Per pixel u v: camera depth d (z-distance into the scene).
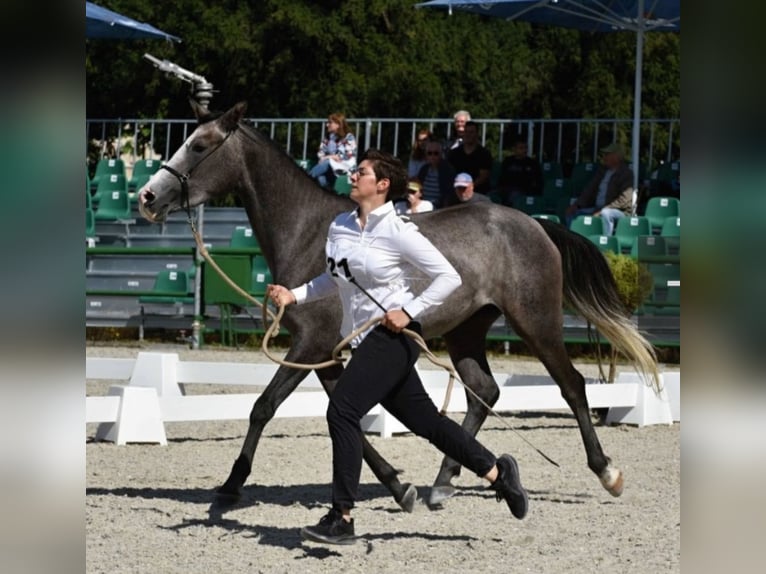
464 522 9.77
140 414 13.45
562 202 23.77
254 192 10.90
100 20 25.45
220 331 23.31
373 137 32.59
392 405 8.48
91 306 23.83
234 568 8.17
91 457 12.48
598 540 9.06
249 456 10.19
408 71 32.72
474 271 10.50
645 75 34.38
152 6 32.91
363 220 8.45
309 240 10.80
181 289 23.05
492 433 14.58
